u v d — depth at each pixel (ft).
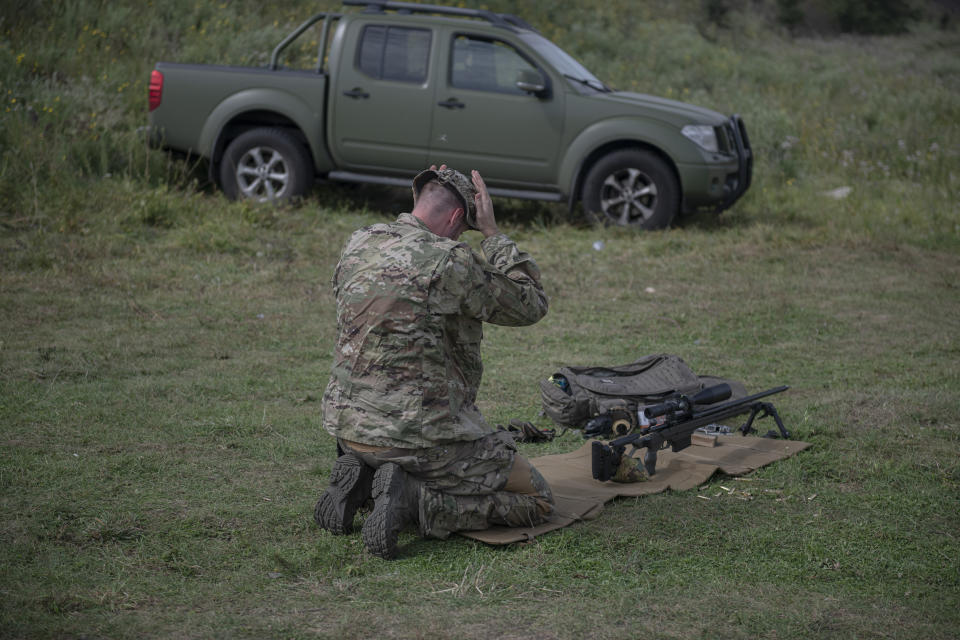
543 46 29.94
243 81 29.60
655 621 8.36
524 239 28.96
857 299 23.41
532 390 16.29
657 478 12.14
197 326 19.26
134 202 27.71
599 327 20.70
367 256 9.77
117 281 22.07
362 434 9.55
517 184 29.71
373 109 29.35
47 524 9.98
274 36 40.98
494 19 29.50
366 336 9.53
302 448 12.89
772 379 17.20
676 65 51.96
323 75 29.53
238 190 30.37
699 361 18.25
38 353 16.66
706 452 13.26
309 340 18.84
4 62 32.81
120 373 16.02
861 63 60.75
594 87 29.55
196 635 7.87
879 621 8.43
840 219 32.58
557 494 11.43
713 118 29.48
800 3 75.92
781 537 10.37
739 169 30.42
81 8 37.76
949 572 9.55
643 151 28.96
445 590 8.87
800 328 20.84
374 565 9.46
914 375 17.37
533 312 10.17
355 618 8.24
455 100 29.04
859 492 11.85
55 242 24.44
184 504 10.77
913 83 53.98
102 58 35.83
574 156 28.96
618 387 14.67
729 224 31.63
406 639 7.92
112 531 9.86
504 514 10.14
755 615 8.50
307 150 30.35
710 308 22.34
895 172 40.60
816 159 41.24
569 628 8.18
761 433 14.26
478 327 10.12
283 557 9.50
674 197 29.09
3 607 8.13
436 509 9.77
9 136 29.09
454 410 9.70
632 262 26.55
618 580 9.20
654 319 21.36
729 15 67.51
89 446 12.54
